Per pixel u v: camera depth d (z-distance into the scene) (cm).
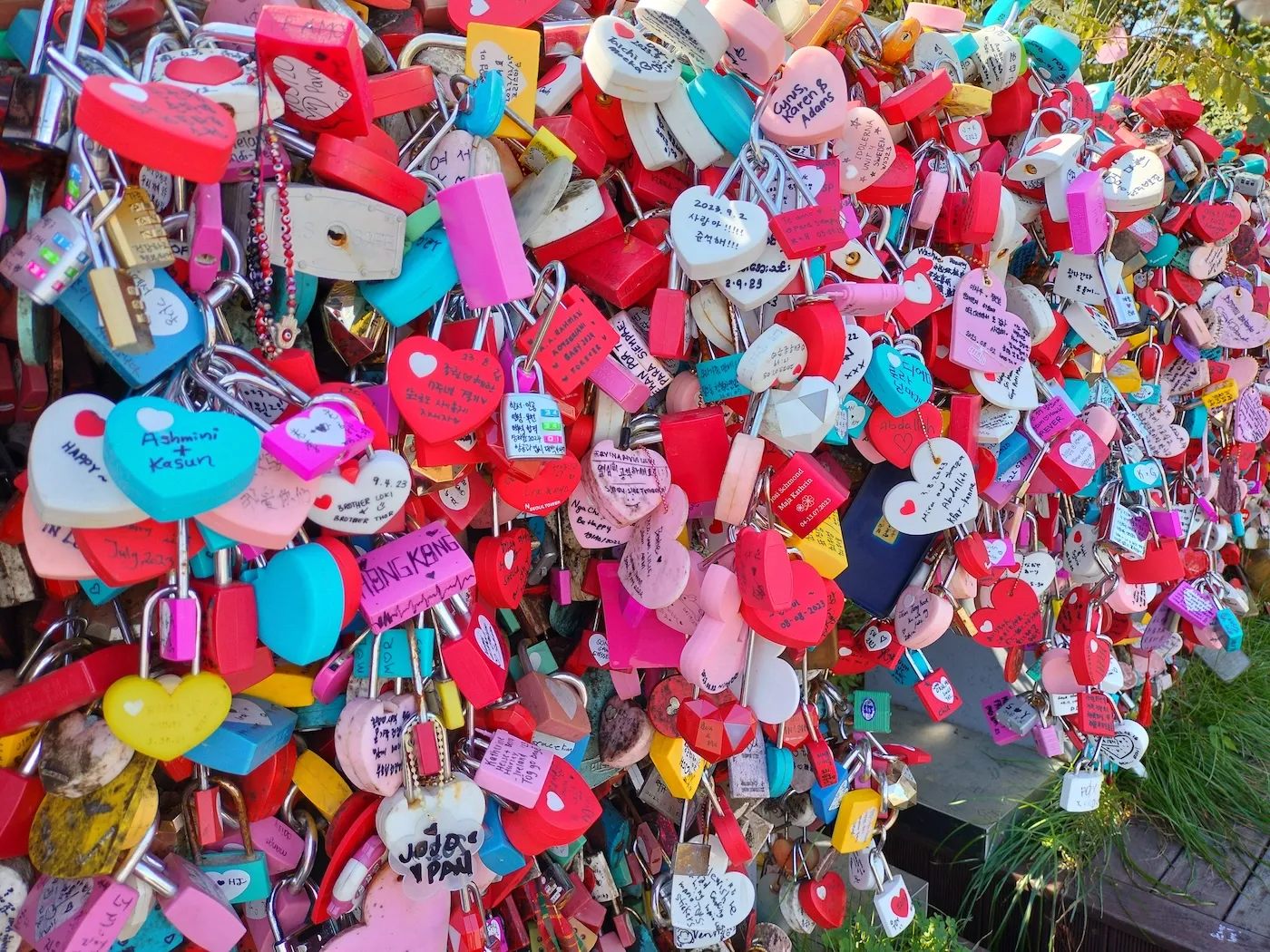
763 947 169
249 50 89
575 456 124
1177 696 317
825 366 124
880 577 175
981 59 166
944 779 271
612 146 124
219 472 75
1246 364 281
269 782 103
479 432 105
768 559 118
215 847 101
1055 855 252
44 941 86
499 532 124
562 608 147
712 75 119
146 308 80
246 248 93
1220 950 235
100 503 75
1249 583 399
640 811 174
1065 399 178
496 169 106
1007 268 191
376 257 94
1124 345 227
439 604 103
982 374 160
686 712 132
